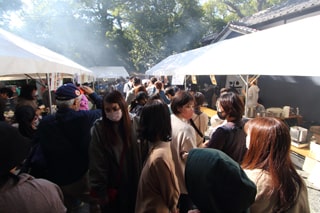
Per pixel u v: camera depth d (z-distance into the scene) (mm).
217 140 2014
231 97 2084
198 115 2834
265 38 4605
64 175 2068
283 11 8641
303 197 1110
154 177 1354
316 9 7168
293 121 6098
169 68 8906
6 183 949
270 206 1059
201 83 12633
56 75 4418
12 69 1894
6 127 979
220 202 844
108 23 22422
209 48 7629
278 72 3010
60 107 2100
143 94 3611
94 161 1834
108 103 1799
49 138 2029
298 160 4152
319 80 6391
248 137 1241
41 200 991
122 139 1873
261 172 1121
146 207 1365
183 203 2119
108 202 1858
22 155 1011
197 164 909
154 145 1485
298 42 3412
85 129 2098
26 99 3342
